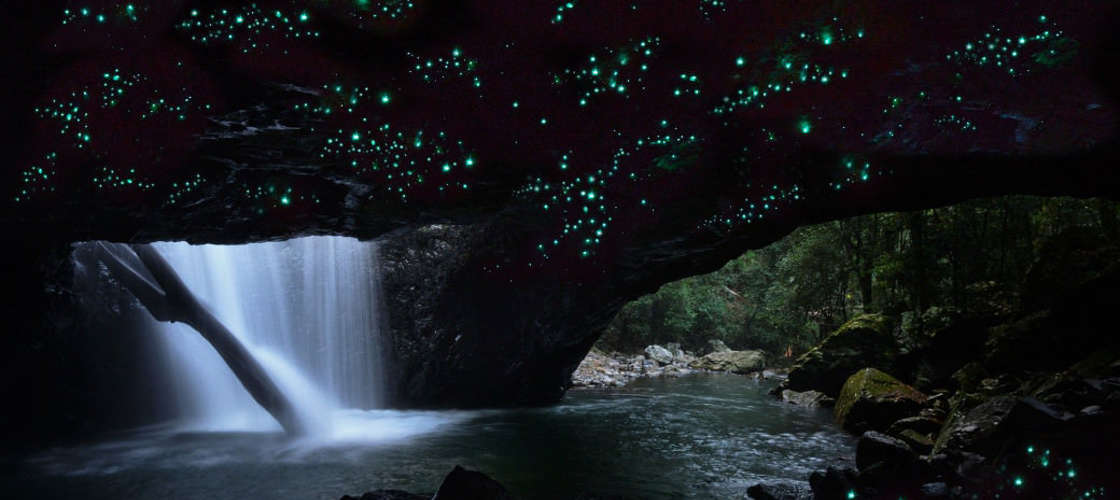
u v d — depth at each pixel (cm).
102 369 1234
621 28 603
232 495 766
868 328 1473
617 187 720
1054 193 751
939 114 626
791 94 623
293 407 1184
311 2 569
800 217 818
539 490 764
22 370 1066
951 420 934
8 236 808
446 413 1394
